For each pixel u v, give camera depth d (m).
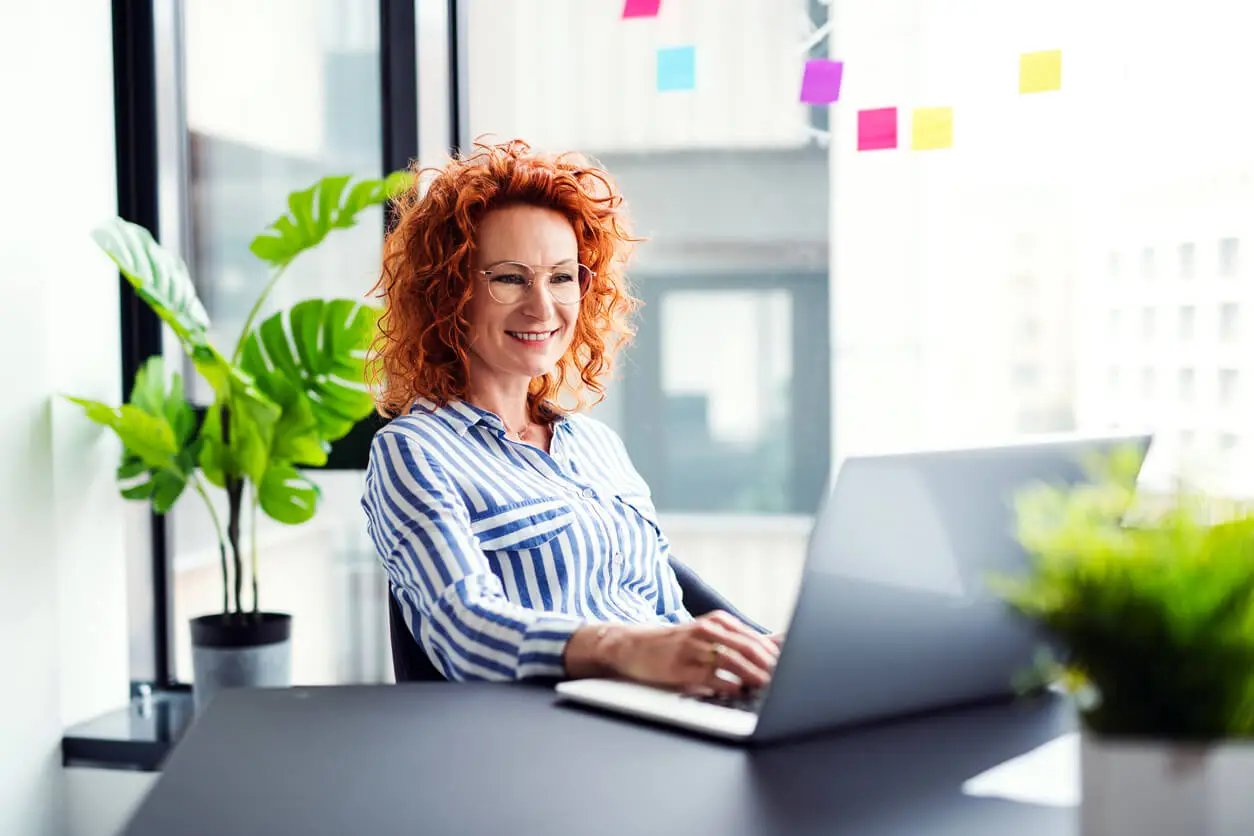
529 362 1.62
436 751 0.88
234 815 0.76
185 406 2.49
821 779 0.82
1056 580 0.62
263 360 2.37
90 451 2.46
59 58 2.37
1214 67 2.26
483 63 2.71
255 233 2.70
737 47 3.59
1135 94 2.33
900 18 2.45
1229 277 2.28
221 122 2.70
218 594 2.77
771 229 4.18
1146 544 0.62
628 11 2.28
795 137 3.94
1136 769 0.60
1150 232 2.35
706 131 3.95
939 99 2.45
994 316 3.04
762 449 4.29
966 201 3.02
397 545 1.40
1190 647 0.59
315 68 2.64
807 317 4.22
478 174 1.66
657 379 4.31
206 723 0.95
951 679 0.96
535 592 1.53
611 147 3.96
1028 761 0.86
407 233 1.67
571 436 1.76
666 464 4.34
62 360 2.38
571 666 1.13
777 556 4.29
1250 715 0.59
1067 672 0.63
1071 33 2.36
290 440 2.33
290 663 2.39
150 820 0.76
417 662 1.41
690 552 4.33
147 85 2.63
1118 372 2.41
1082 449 0.97
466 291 1.61
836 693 0.89
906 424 3.51
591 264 1.75
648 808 0.77
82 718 2.44
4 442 2.21
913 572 0.88
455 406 1.61
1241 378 2.27
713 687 1.03
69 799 2.38
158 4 2.63
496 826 0.74
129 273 2.20
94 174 2.48
